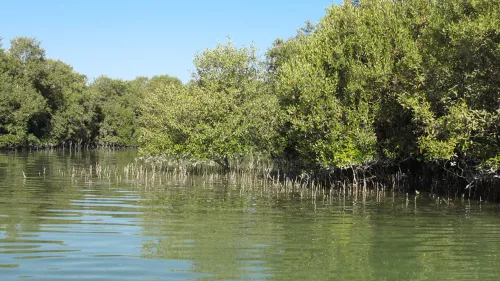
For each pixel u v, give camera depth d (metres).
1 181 22.61
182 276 8.38
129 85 95.12
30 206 15.43
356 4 30.81
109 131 82.00
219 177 28.23
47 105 63.25
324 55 24.09
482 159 19.28
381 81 21.28
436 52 19.59
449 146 18.44
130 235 11.54
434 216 15.51
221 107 29.41
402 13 23.16
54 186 21.14
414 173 27.47
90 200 17.23
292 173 29.03
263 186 23.84
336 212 16.06
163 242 10.91
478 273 8.92
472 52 17.41
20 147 60.56
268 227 13.06
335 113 22.50
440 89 19.41
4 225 12.29
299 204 17.83
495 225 13.91
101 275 8.32
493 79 17.73
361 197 20.52
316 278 8.45
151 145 32.88
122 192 19.89
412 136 22.98
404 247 10.95
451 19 19.11
